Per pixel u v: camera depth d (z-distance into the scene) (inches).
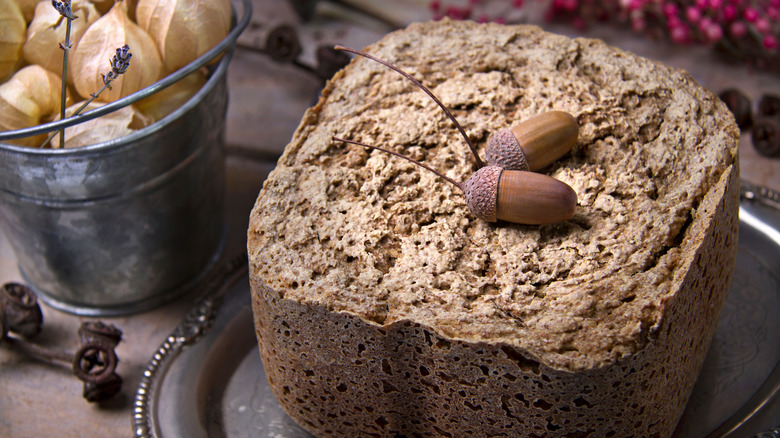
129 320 20.7
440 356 15.9
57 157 18.0
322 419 17.6
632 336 15.5
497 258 16.5
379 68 18.7
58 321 20.7
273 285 16.3
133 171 18.7
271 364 17.4
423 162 17.5
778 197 20.2
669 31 25.0
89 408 19.4
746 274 19.5
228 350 19.3
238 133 23.9
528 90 18.2
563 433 16.1
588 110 17.7
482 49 18.8
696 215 16.5
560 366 15.4
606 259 16.3
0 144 17.9
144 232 19.7
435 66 18.7
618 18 25.4
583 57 18.7
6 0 18.3
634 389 15.8
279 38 23.1
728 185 16.7
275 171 17.6
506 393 15.9
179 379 18.8
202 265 21.3
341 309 16.1
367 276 16.4
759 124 22.2
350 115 18.2
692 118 17.6
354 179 17.3
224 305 19.9
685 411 17.8
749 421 17.3
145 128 18.3
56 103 18.7
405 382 16.5
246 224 22.4
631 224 16.5
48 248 19.7
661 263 16.0
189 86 19.3
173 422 18.1
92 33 18.4
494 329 15.7
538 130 16.8
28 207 19.0
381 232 16.8
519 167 16.9
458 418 16.6
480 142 17.7
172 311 20.8
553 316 15.8
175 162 19.2
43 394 19.6
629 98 17.9
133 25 18.6
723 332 18.8
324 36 25.8
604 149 17.4
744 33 23.9
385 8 26.1
